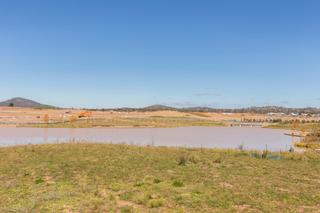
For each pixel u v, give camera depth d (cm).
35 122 9619
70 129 7831
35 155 2608
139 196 1369
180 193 1455
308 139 5797
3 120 10600
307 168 2222
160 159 2459
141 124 10150
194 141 5428
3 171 1998
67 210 1194
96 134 6469
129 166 2156
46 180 1758
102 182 1692
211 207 1260
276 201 1362
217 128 10312
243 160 2544
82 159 2422
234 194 1448
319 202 1356
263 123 14250
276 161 2552
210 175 1891
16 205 1252
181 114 19775
